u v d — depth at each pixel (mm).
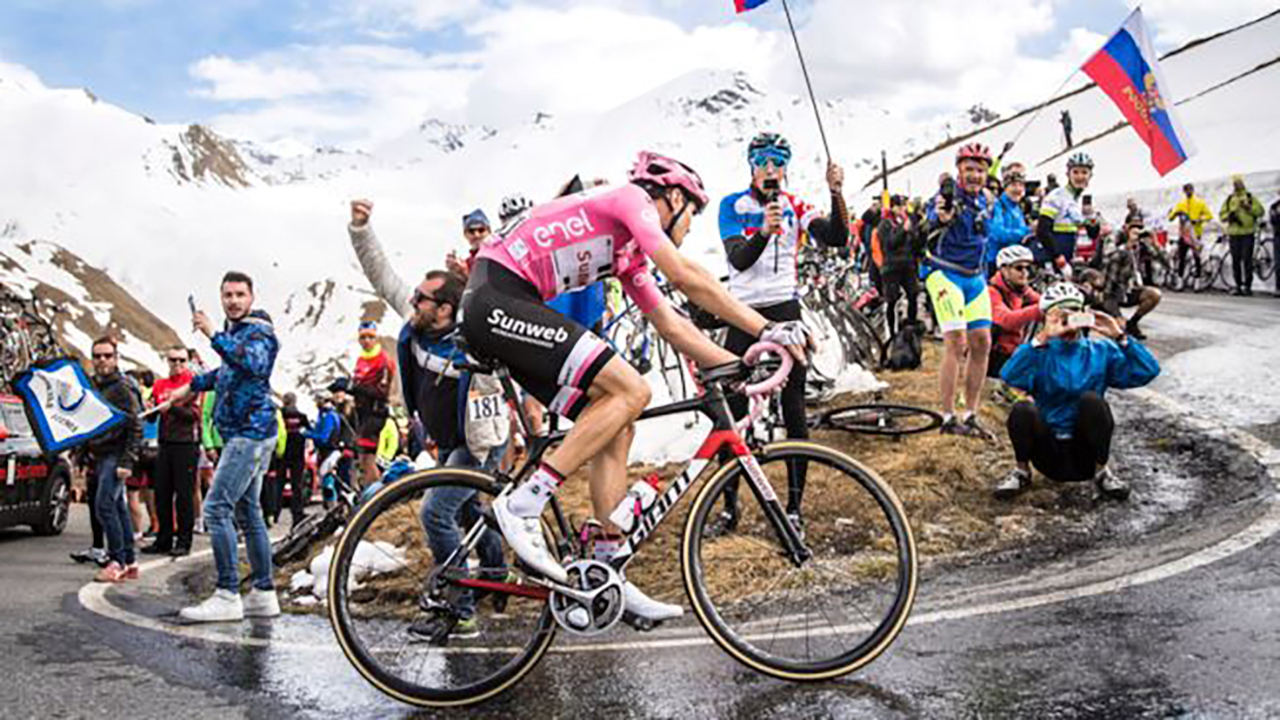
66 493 10461
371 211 5949
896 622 3574
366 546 5332
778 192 5629
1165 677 3287
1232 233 16875
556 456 3545
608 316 7629
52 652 4523
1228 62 31703
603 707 3447
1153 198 20484
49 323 14312
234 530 5398
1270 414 7684
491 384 4992
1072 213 10898
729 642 3635
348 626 3648
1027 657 3590
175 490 8812
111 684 3949
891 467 6965
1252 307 14469
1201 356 10336
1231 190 18609
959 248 7551
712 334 7320
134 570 7191
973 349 7637
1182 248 18734
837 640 3896
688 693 3523
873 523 5234
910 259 10633
